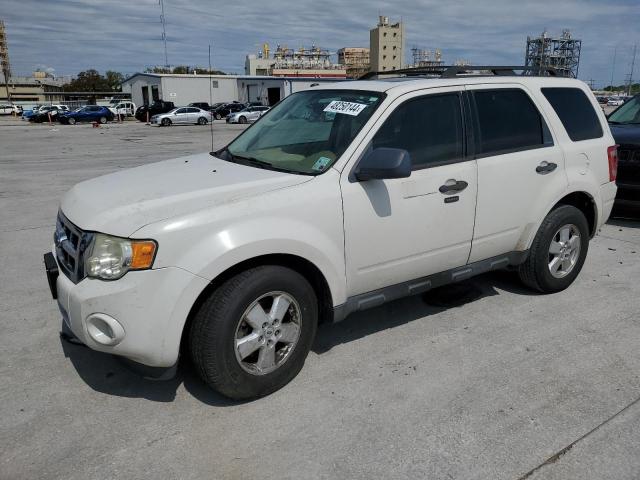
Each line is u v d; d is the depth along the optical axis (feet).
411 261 11.98
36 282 16.48
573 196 15.39
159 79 195.00
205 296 9.67
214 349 9.54
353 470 8.55
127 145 67.92
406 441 9.23
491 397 10.49
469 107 12.79
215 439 9.28
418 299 15.26
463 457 8.85
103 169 43.01
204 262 9.12
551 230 14.58
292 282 10.23
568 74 16.43
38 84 408.87
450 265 12.86
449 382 11.02
